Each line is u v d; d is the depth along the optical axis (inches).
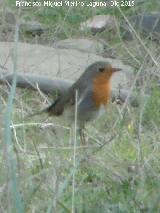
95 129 466.6
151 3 692.1
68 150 418.9
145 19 642.2
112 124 474.6
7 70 538.0
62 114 462.9
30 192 354.3
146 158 413.4
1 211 338.0
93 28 671.8
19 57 588.1
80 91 454.0
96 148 426.0
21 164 366.6
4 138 320.2
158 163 412.8
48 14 693.9
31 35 660.1
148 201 369.4
